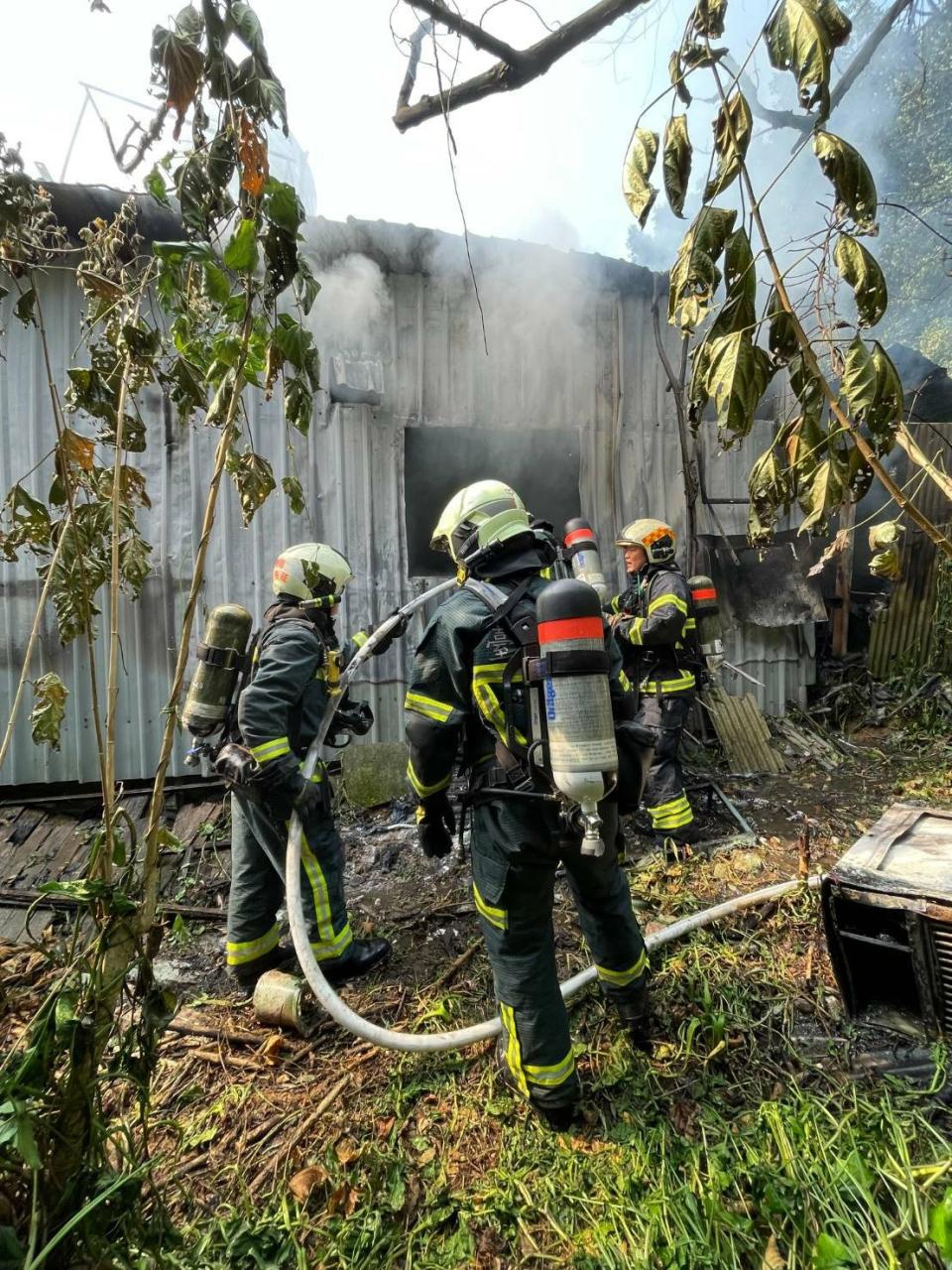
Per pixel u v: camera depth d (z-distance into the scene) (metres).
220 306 1.49
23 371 3.88
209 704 2.37
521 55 2.34
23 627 3.93
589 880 1.93
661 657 3.51
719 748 4.84
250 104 1.18
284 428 4.17
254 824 2.29
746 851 3.47
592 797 1.57
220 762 2.16
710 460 5.12
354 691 4.35
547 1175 1.69
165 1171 1.74
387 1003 2.37
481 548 1.89
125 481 1.53
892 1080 1.86
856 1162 1.53
